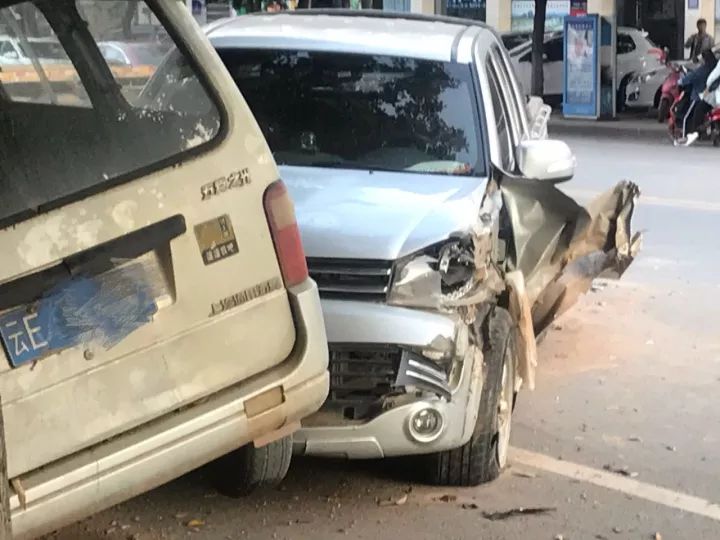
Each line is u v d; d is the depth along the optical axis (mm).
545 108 10445
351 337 6410
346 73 7699
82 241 5254
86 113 5375
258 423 5543
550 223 7703
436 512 6766
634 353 9227
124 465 5320
